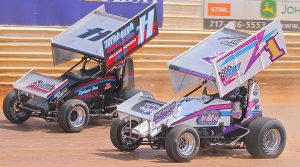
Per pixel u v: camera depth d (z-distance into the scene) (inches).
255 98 893.2
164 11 1461.6
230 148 887.7
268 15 1534.2
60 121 1021.8
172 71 890.1
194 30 1489.9
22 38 1350.9
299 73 1552.7
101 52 1056.8
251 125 874.8
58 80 1061.8
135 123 882.8
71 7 1378.0
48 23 1368.1
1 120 1128.8
